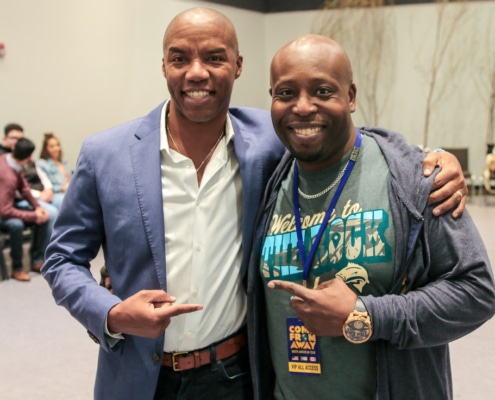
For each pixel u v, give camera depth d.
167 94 8.07
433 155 1.24
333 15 9.88
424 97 9.76
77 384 2.99
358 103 10.06
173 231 1.42
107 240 1.44
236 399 1.50
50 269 1.42
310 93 1.18
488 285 1.12
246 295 1.50
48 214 5.06
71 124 6.77
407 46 9.72
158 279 1.38
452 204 1.15
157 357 1.39
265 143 1.51
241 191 1.49
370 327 1.10
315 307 1.11
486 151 9.45
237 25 9.48
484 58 9.38
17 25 6.15
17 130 5.50
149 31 7.71
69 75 6.70
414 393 1.21
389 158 1.23
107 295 1.34
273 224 1.36
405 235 1.17
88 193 1.44
